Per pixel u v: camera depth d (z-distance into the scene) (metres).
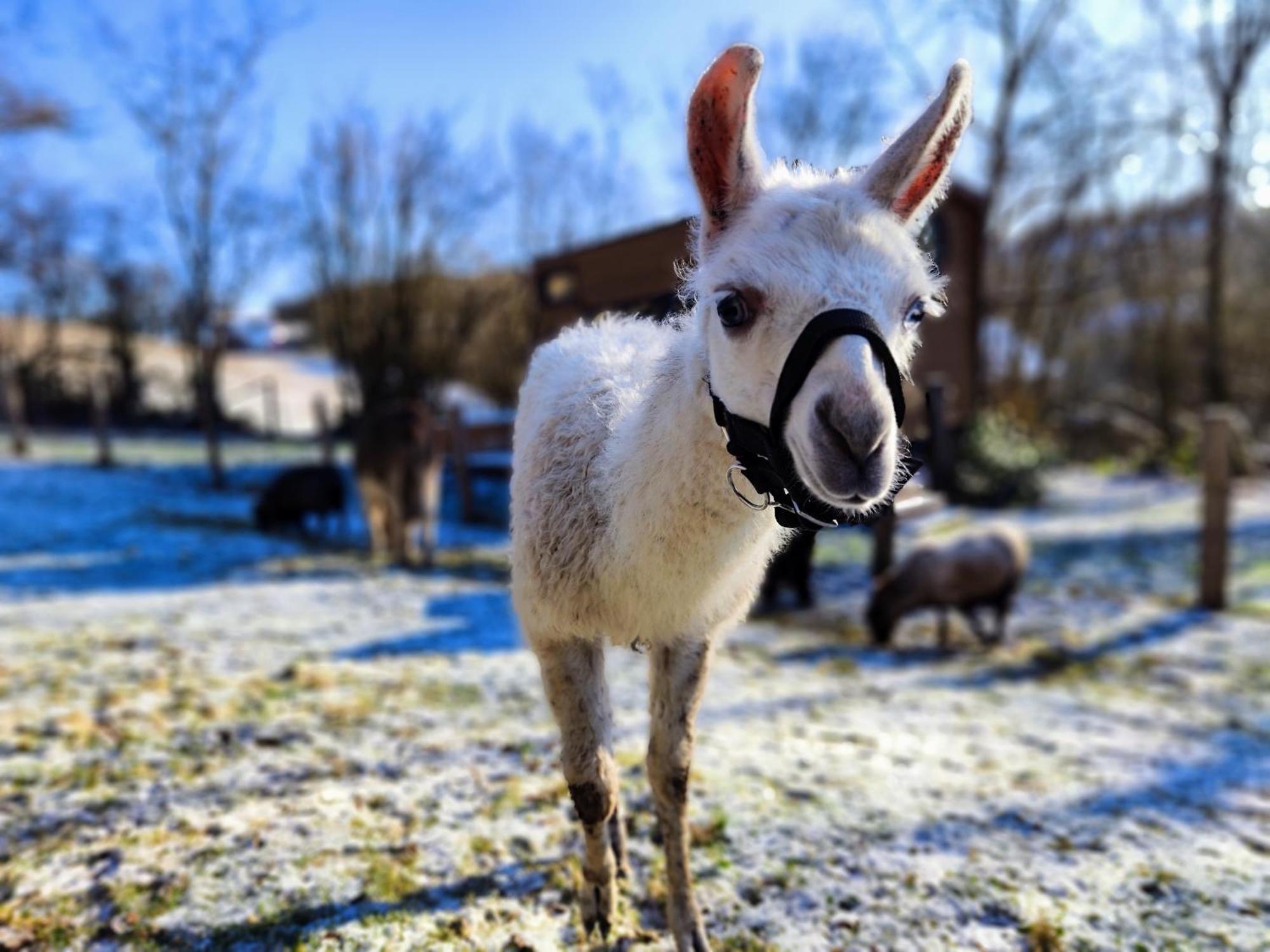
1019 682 5.92
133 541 9.11
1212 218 18.50
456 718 4.07
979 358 15.45
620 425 2.14
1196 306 23.17
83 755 3.45
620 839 2.70
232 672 4.70
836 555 10.38
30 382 24.34
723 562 2.06
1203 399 22.50
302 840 2.80
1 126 17.23
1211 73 18.11
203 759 3.47
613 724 2.38
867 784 3.62
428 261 22.22
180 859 2.68
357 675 4.74
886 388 1.57
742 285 1.68
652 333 2.61
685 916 2.33
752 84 1.76
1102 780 3.99
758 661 5.95
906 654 6.68
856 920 2.59
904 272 1.70
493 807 3.08
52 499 11.48
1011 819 3.41
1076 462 20.34
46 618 5.81
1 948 2.27
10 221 19.27
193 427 24.86
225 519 11.28
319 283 22.48
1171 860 3.15
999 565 6.73
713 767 3.62
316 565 8.39
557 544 2.21
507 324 25.59
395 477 8.81
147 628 5.61
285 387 32.75
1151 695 5.67
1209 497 7.91
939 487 11.74
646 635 2.25
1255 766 4.37
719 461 1.92
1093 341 27.91
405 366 22.36
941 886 2.80
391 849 2.78
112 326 25.64
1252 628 7.33
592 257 6.09
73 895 2.50
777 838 3.02
